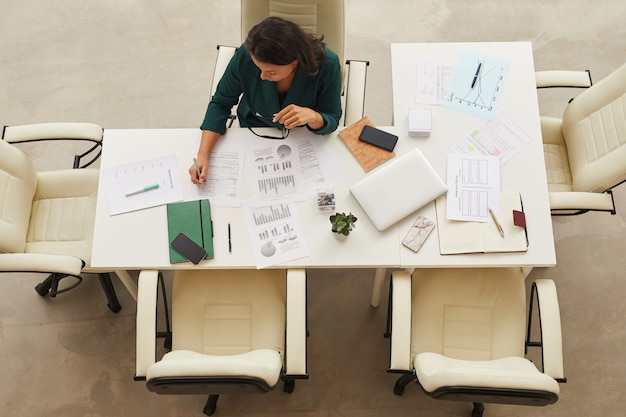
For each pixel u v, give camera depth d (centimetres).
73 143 317
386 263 207
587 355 271
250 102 230
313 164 221
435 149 222
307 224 213
